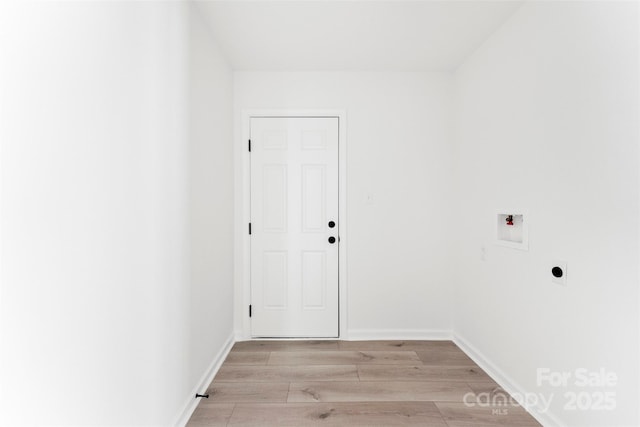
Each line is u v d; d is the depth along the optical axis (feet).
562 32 5.12
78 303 2.96
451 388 6.56
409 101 9.21
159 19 4.57
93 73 3.15
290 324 9.20
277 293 9.20
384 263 9.22
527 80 6.00
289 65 8.77
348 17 6.57
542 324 5.57
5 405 2.29
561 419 5.12
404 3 6.13
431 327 9.23
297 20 6.66
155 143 4.44
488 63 7.36
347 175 9.18
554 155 5.30
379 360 7.80
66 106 2.81
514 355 6.35
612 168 4.25
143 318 4.13
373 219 9.21
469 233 8.23
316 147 9.17
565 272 5.06
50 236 2.65
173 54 5.06
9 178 2.31
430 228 9.22
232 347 8.59
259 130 9.14
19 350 2.39
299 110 9.11
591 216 4.58
